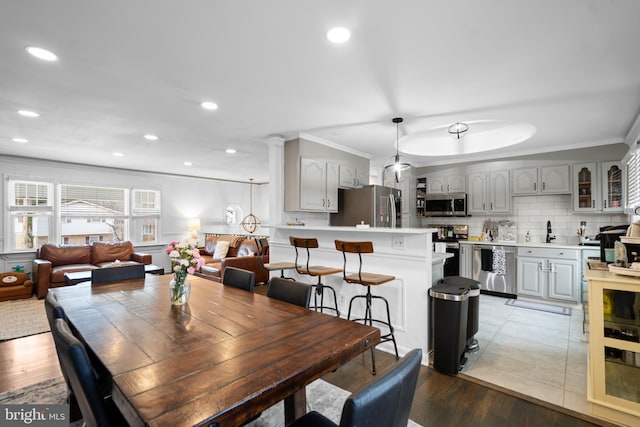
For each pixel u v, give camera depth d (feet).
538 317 12.46
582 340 10.16
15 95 8.75
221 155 16.97
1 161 16.72
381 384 2.77
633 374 6.13
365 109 9.97
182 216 24.45
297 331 4.68
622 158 13.25
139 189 22.18
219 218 26.73
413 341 9.02
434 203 18.56
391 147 15.37
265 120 11.09
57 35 5.91
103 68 7.25
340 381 7.63
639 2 4.95
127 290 7.41
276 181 13.43
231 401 2.89
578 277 13.53
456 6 5.12
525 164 15.74
